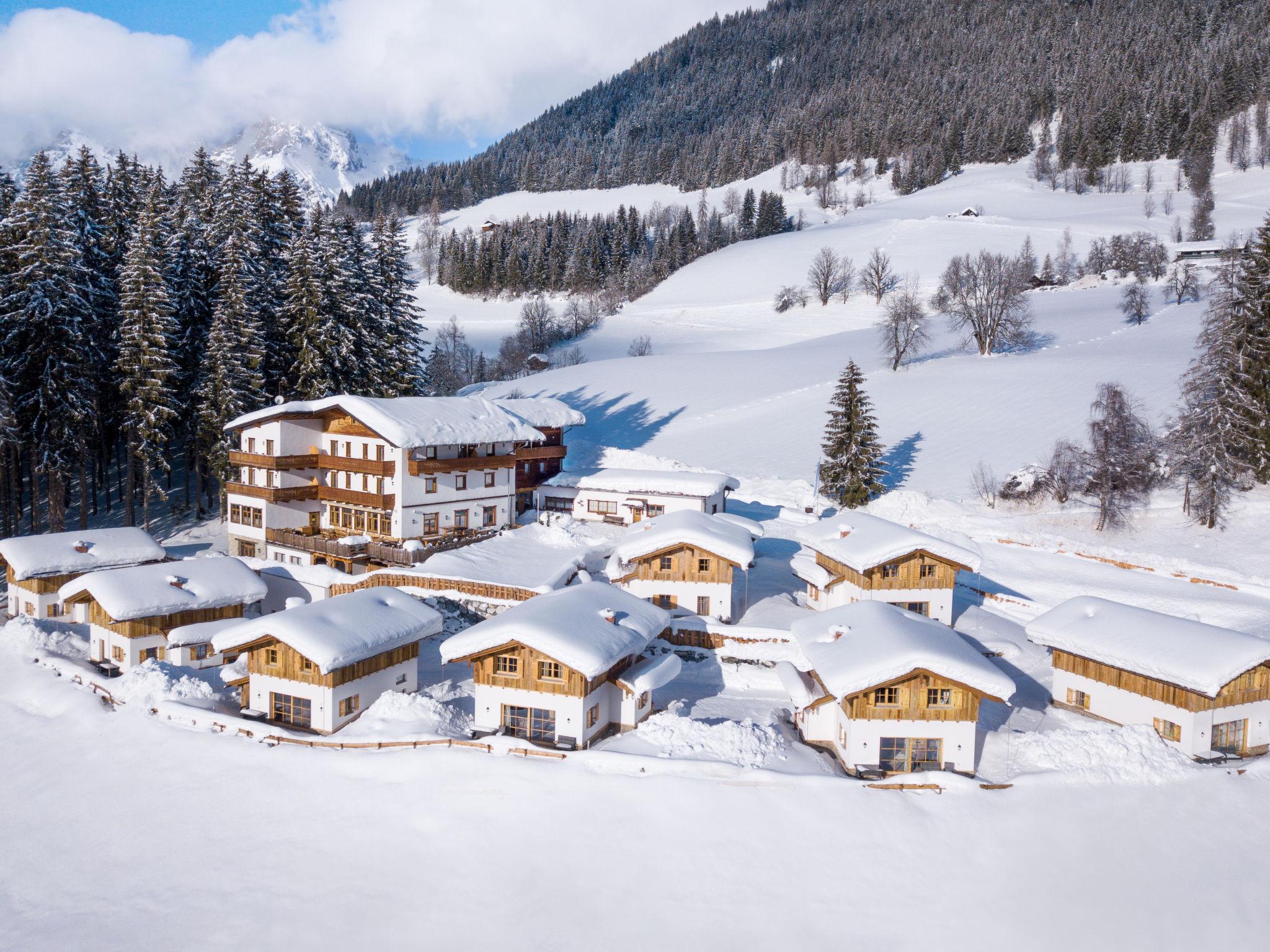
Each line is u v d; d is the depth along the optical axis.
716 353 121.94
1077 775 27.34
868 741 28.28
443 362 122.25
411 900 22.89
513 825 25.19
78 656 40.22
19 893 24.19
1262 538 53.62
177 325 57.75
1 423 50.62
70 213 64.25
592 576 48.34
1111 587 48.88
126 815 27.16
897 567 41.06
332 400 53.59
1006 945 21.61
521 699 29.84
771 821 25.08
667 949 21.20
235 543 56.66
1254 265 58.66
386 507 51.50
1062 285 143.88
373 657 32.78
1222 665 28.53
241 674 34.66
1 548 43.97
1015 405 81.56
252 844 25.41
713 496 60.62
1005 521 60.25
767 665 37.69
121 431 62.06
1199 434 57.03
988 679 27.30
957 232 186.25
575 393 103.12
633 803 25.75
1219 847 24.89
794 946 21.33
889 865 23.84
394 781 27.42
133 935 22.19
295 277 64.38
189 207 74.88
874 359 107.38
